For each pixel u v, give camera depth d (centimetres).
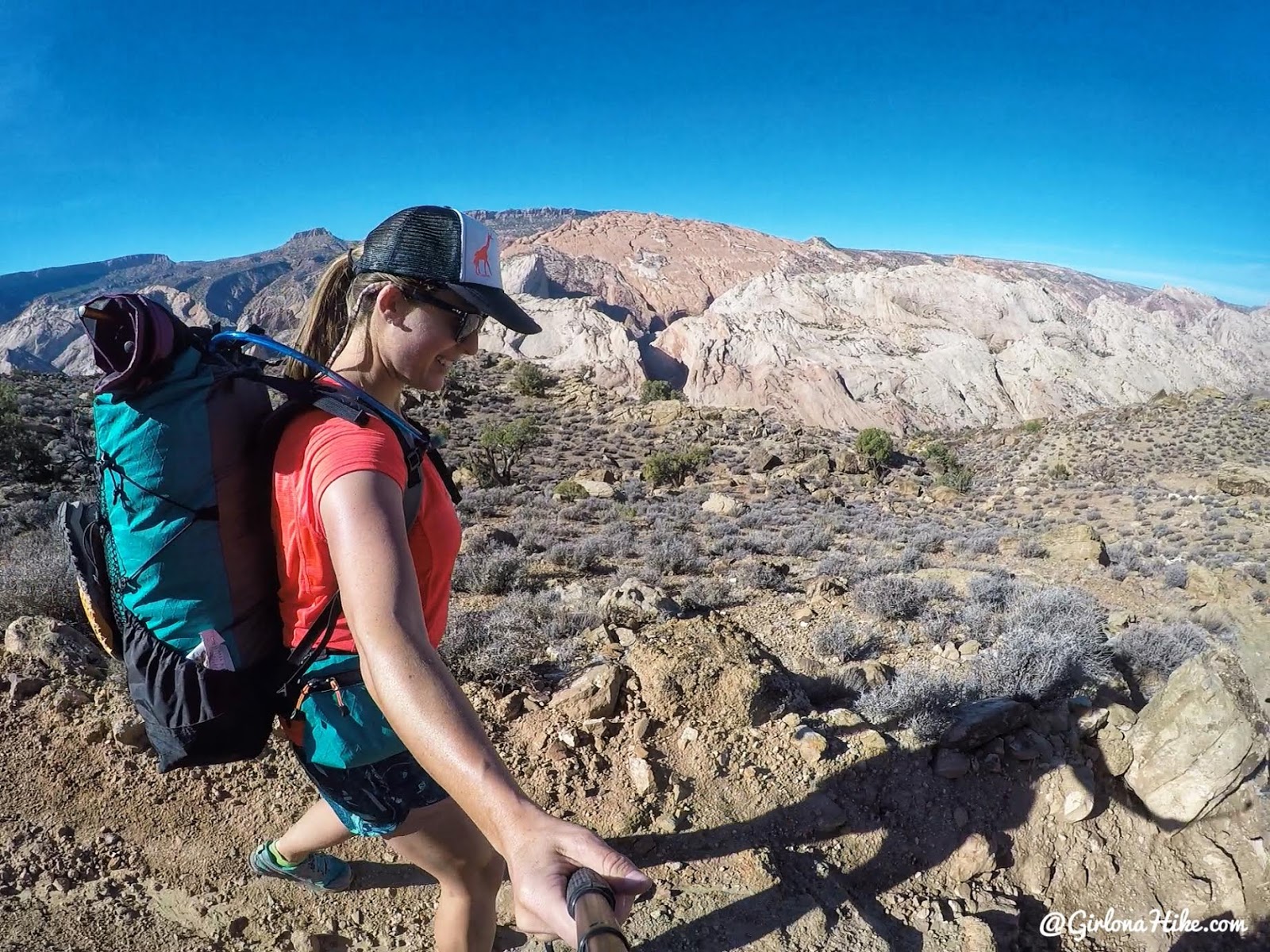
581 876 83
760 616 764
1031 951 360
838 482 3884
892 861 376
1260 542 2386
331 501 117
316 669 150
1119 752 449
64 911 299
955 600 877
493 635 515
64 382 5375
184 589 133
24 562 698
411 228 139
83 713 406
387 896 312
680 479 3559
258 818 348
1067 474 4728
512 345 18375
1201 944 380
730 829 364
